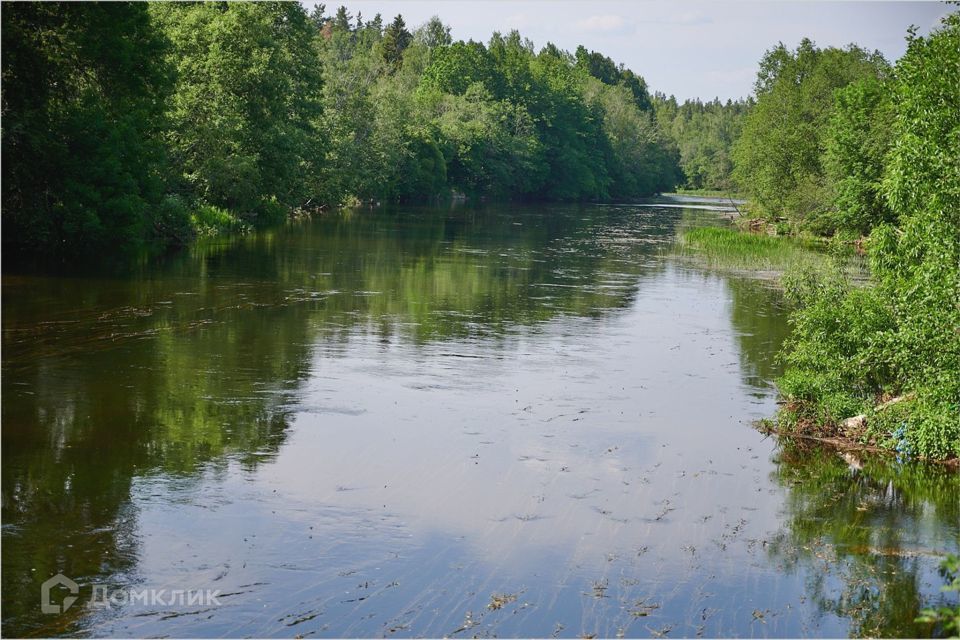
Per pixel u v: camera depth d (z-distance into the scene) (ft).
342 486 45.44
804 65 259.60
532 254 155.94
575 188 406.41
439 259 141.49
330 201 244.01
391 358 72.59
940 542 41.73
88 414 54.85
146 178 130.52
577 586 36.11
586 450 52.75
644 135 502.38
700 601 35.29
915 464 53.26
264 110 189.37
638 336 86.53
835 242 95.96
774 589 36.52
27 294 91.30
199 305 90.84
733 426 58.90
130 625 32.04
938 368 55.88
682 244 182.91
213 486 44.73
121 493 43.32
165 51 136.87
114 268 112.27
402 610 33.76
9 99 109.81
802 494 47.50
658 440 55.31
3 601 33.14
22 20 110.63
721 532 42.01
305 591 34.91
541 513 43.21
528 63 442.91
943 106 59.82
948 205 57.47
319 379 65.26
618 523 42.50
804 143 229.25
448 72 395.34
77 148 117.70
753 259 157.99
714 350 81.25
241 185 174.19
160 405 57.31
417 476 47.26
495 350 77.36
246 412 56.80
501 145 363.35
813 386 60.44
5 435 50.47
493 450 51.88
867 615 34.60
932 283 56.49
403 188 307.99
